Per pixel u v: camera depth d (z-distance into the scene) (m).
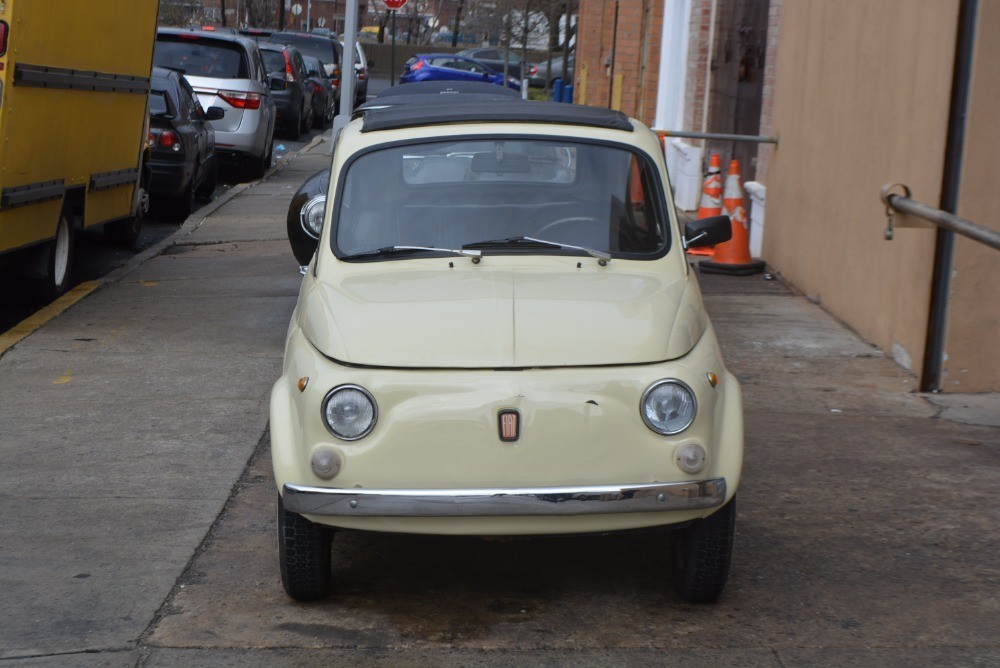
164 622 4.63
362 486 4.26
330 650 4.42
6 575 5.01
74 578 5.00
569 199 5.39
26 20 8.38
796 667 4.30
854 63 9.27
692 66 16.66
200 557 5.24
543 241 5.25
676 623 4.65
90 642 4.46
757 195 12.35
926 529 5.59
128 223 13.09
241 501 5.90
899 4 8.35
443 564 5.22
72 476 6.18
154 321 9.57
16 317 9.83
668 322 4.56
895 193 7.14
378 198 5.39
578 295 4.75
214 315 9.78
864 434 6.94
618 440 4.25
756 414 7.28
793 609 4.77
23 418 7.10
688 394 4.30
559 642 4.49
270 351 8.67
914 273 7.98
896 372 8.16
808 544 5.41
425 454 4.24
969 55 7.33
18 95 8.38
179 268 11.92
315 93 30.17
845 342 8.89
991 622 4.66
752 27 13.69
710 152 15.90
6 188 8.32
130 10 11.04
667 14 18.70
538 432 4.23
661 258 5.24
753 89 13.52
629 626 4.62
